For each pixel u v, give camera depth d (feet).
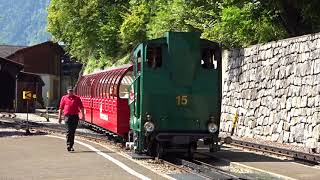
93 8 166.20
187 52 52.01
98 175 39.45
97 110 80.28
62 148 59.88
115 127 65.26
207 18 106.83
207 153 58.90
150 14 139.95
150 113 52.13
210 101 53.31
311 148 60.13
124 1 164.45
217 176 40.22
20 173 40.29
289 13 87.61
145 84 52.06
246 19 91.81
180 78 52.19
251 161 51.24
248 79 82.84
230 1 92.02
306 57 67.62
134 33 140.97
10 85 161.89
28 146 61.93
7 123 109.29
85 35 169.37
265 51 78.23
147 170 42.65
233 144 68.64
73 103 57.06
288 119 70.74
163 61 52.49
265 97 77.30
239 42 96.53
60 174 39.86
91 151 56.95
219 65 53.83
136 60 54.29
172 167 46.42
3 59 147.84
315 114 64.28
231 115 88.02
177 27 109.50
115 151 57.98
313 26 88.84
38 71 234.38
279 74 73.92
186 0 107.04
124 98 64.23
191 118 53.01
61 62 244.63
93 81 85.61
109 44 161.07
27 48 233.14
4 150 57.21
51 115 151.12
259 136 78.18
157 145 53.06
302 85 67.97
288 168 45.91
